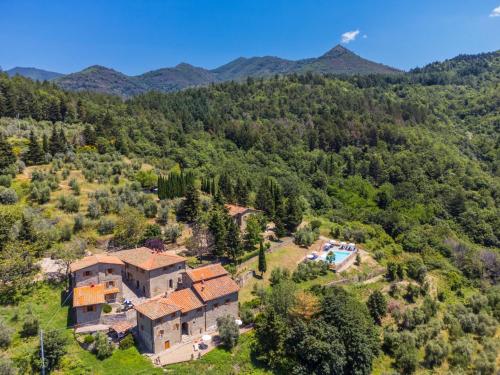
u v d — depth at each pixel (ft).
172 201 338.34
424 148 577.84
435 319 248.93
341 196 482.28
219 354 179.93
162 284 221.46
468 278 332.19
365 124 649.20
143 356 173.99
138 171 398.21
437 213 449.89
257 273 259.60
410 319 239.30
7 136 410.72
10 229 233.96
